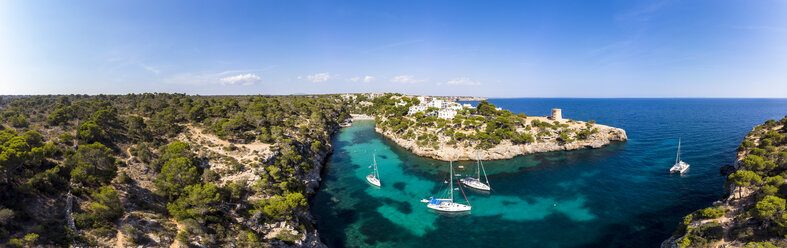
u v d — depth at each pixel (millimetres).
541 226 61219
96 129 68312
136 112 114750
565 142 125625
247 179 65750
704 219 47969
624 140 139000
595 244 54062
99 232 36688
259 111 127500
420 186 86000
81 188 44562
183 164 56062
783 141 74188
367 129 195250
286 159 81750
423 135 128375
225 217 49375
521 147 120688
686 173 88688
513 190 81188
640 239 54812
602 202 71250
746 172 53062
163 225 43188
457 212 68312
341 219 65438
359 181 90562
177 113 112125
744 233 40812
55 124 76688
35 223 35000
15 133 56062
